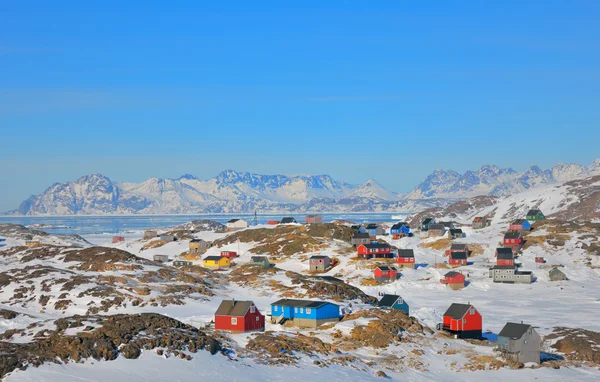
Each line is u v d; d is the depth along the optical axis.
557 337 100.56
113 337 73.75
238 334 90.25
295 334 91.69
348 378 73.88
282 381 70.19
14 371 62.66
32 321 102.56
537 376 79.19
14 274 138.25
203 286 138.00
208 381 66.81
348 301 126.81
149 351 72.62
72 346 69.56
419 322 105.25
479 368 82.25
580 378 78.88
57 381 61.53
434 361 85.00
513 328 88.56
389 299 115.19
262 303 123.19
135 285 132.75
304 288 135.75
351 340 91.62
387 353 86.44
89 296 120.62
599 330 108.31
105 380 63.25
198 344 76.69
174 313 112.12
